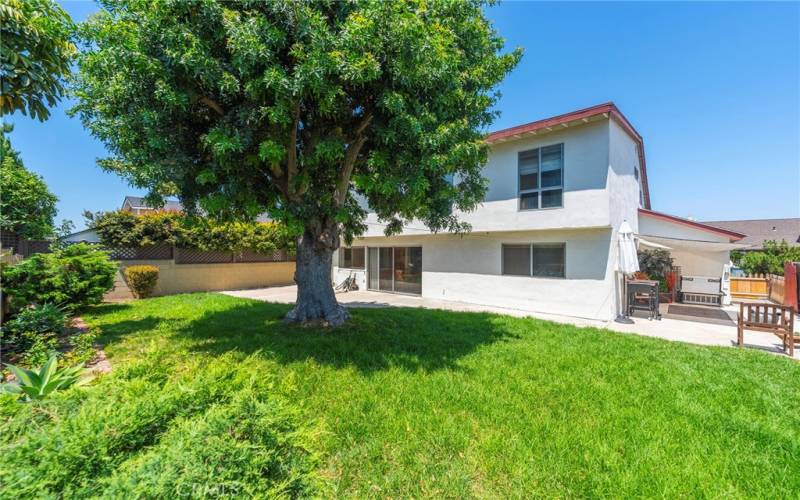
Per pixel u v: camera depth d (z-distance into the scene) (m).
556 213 10.72
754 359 6.02
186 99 4.77
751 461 3.03
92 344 6.32
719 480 2.78
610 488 2.67
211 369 2.90
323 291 8.09
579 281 10.75
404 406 3.96
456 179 11.91
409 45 4.65
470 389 4.46
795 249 20.88
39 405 2.18
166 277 15.53
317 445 3.08
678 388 4.64
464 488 2.64
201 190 6.32
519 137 11.30
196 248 16.56
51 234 16.67
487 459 3.01
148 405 2.03
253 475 1.77
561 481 2.77
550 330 8.16
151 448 1.77
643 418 3.77
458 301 13.82
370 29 4.56
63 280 9.02
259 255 19.23
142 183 5.95
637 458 3.04
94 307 10.64
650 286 10.48
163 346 6.23
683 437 3.41
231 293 15.90
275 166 6.34
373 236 16.72
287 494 1.85
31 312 6.39
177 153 5.33
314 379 4.71
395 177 5.63
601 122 9.91
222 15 4.37
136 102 4.98
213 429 1.85
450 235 14.10
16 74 3.91
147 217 14.74
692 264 15.80
